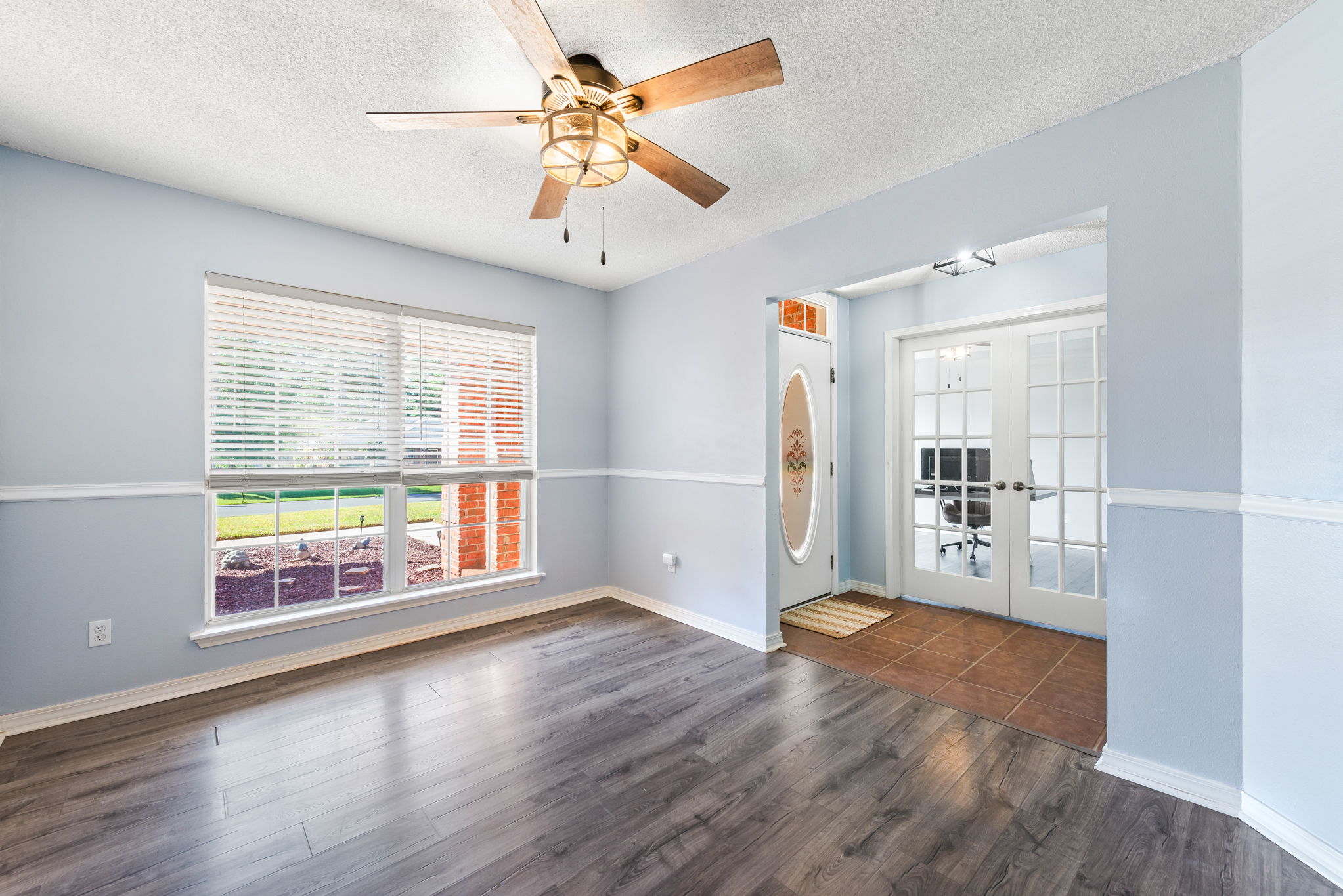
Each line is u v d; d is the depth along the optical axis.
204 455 2.62
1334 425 1.44
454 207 2.75
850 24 1.56
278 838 1.61
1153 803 1.76
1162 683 1.83
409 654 3.04
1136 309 1.88
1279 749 1.57
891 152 2.26
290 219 2.86
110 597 2.39
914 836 1.63
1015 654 3.05
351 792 1.83
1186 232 1.78
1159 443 1.83
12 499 2.20
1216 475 1.72
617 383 4.18
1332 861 1.43
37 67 1.72
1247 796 1.66
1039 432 3.51
